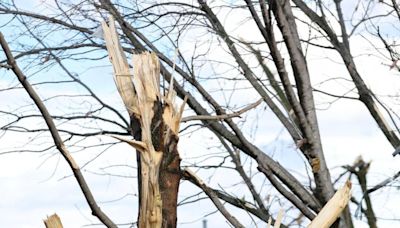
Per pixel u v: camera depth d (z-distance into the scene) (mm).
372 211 19328
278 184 17156
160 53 17375
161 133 10703
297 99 16328
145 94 10875
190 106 17688
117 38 11609
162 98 11039
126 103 11047
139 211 10602
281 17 15859
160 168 10664
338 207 10969
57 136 10570
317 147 16172
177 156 10812
